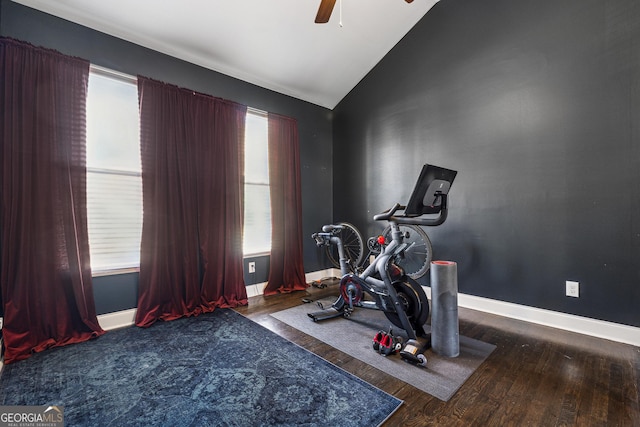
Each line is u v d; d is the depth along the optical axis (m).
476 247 3.02
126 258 2.72
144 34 2.72
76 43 2.43
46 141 2.21
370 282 2.54
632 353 2.06
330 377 1.82
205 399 1.62
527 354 2.07
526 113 2.70
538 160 2.63
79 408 1.54
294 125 3.99
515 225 2.77
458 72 3.16
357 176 4.22
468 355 2.07
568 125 2.47
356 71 3.99
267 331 2.53
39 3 2.24
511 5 2.79
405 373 1.85
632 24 2.19
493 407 1.53
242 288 3.34
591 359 1.99
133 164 2.76
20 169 2.12
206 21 2.76
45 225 2.20
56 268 2.24
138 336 2.42
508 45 2.81
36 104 2.18
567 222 2.49
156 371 1.90
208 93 3.23
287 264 3.83
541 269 2.62
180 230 2.91
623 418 1.43
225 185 3.24
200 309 2.97
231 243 3.28
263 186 3.78
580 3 2.41
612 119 2.28
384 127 3.88
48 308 2.21
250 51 3.22
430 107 3.40
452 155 3.21
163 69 2.91
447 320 2.05
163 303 2.78
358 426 1.40
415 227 3.22
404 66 3.65
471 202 3.06
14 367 1.94
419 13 3.41
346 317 2.83
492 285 2.92
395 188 3.76
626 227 2.22
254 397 1.63
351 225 3.84
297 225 3.97
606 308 2.31
